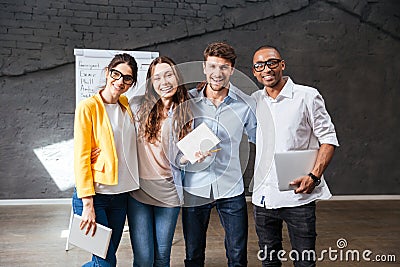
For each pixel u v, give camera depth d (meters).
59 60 5.09
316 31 5.65
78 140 2.06
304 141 2.23
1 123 5.02
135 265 2.23
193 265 2.37
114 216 2.21
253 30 5.51
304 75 5.65
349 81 5.75
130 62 2.07
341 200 5.71
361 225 4.39
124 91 2.10
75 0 5.11
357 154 5.79
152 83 1.94
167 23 5.30
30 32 5.02
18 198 5.09
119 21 5.20
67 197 5.19
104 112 2.09
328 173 5.72
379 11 5.76
